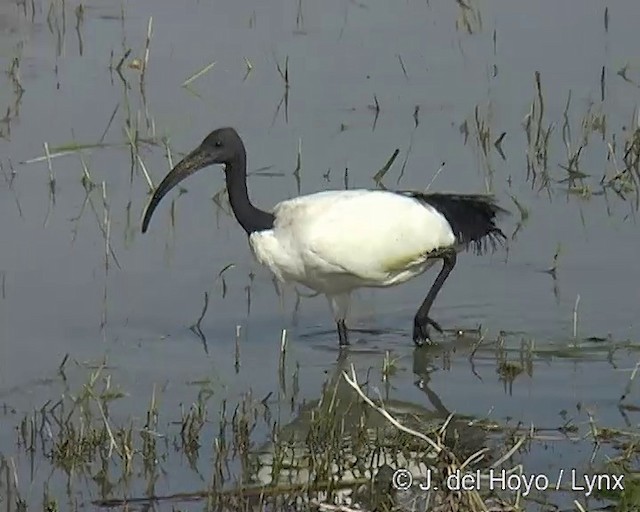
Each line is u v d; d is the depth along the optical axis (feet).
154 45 70.69
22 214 53.62
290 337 45.14
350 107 63.46
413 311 47.06
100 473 36.22
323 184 55.47
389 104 63.57
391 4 75.97
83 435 37.70
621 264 48.98
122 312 46.37
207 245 51.49
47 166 57.77
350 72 67.36
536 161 57.16
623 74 66.13
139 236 52.01
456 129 61.05
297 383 41.81
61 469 36.55
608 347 43.32
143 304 46.98
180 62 68.59
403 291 48.47
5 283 48.11
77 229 52.42
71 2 76.84
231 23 73.56
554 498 34.35
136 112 62.95
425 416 39.27
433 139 59.98
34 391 41.06
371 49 69.92
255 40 71.20
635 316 45.21
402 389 41.27
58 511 34.37
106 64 68.49
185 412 39.68
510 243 51.01
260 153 58.59
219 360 43.39
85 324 45.47
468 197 45.52
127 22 73.87
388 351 44.09
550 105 63.05
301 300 47.83
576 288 47.34
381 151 58.75
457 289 47.91
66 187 55.98
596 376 41.55
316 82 66.23
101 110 63.21
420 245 43.98
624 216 52.95
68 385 41.42
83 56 69.41
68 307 46.55
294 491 34.88
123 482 35.83
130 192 55.57
